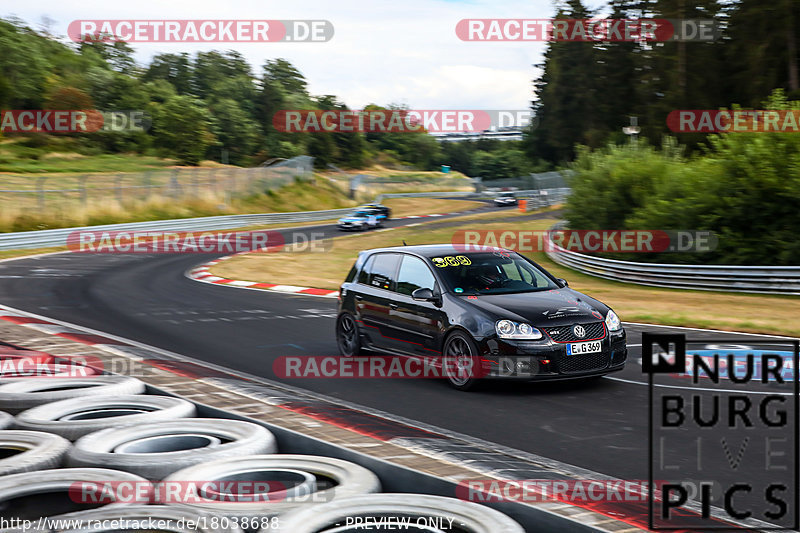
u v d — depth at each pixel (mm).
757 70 63062
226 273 28906
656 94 77625
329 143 164000
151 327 14383
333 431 5406
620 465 6039
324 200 84625
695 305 19641
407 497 3756
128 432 5094
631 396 8664
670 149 35875
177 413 5773
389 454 4723
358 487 4020
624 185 34000
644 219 30328
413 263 10484
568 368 8883
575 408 8141
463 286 9852
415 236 50750
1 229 43938
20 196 53219
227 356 11336
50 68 135375
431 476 4125
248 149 151500
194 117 126062
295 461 4516
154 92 143000
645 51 80438
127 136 118125
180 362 10594
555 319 9031
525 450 6523
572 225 36750
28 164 93250
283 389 8945
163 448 5062
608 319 9344
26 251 39594
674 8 68750
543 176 86750
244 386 8625
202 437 5180
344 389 9156
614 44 85250
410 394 8922
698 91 68812
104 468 4438
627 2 83562
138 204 58062
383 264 11023
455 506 3646
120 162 108312
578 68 100188
